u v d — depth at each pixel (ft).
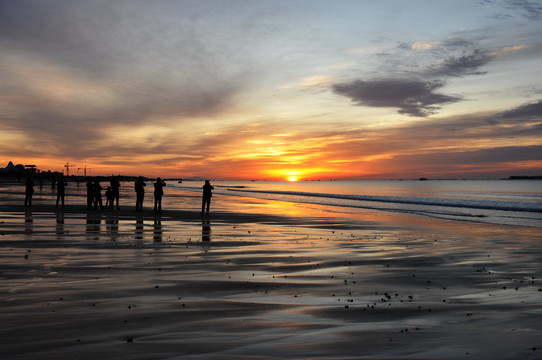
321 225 66.44
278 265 31.19
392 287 24.62
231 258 33.94
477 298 22.08
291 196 236.02
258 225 64.28
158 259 32.65
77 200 118.83
